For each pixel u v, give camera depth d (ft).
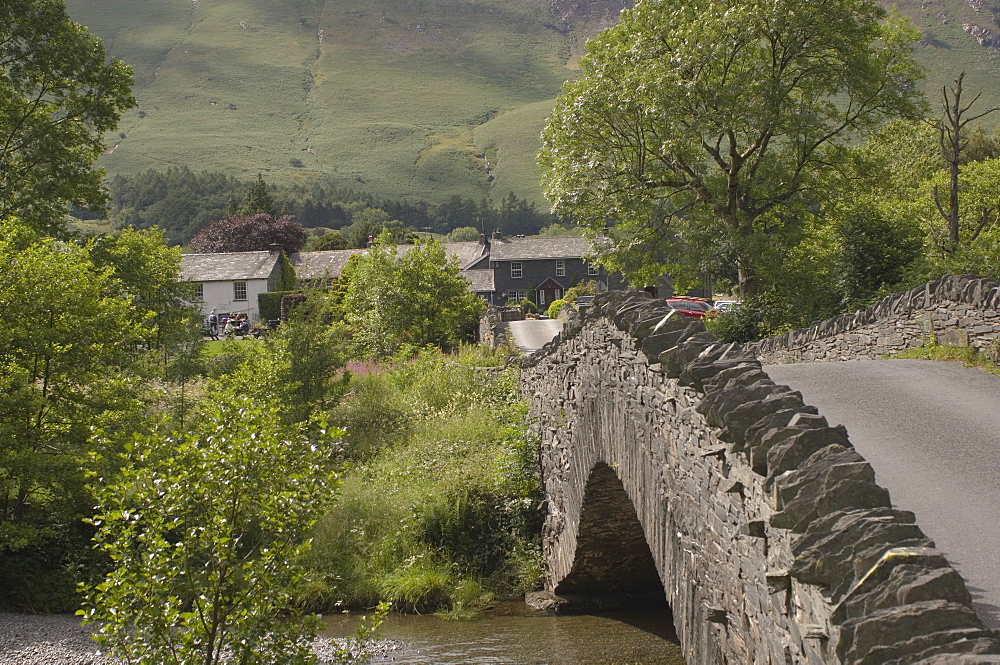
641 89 93.66
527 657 41.98
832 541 14.29
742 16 90.22
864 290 82.58
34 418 52.65
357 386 85.92
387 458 69.41
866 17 93.45
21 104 90.99
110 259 87.45
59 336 51.49
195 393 69.82
